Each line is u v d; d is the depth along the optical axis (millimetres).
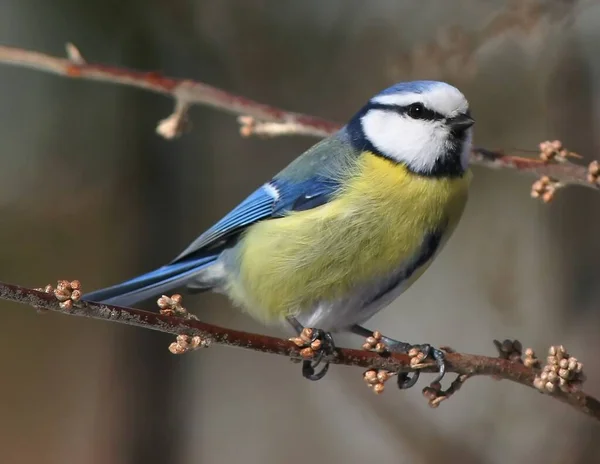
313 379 2480
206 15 2600
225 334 2436
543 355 2559
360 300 2488
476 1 2586
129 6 2602
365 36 2604
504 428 2562
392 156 2484
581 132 2547
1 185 2627
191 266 2510
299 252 2484
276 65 2605
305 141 2633
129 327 2584
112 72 2504
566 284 2559
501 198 2604
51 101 2625
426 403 2588
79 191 2625
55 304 2422
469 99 2594
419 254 2484
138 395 2582
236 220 2500
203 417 2631
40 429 2631
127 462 2576
